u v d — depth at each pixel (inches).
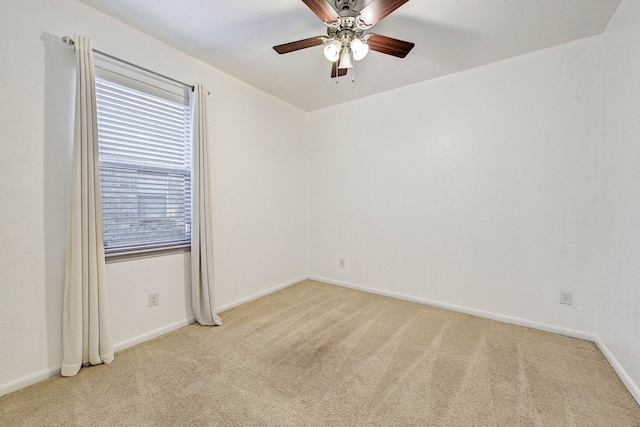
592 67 85.9
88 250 70.4
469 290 108.7
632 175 65.9
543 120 93.6
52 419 54.6
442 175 113.7
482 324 99.3
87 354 71.3
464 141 108.3
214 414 56.4
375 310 112.0
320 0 58.6
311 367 73.0
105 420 54.5
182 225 96.8
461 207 109.7
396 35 84.0
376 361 75.8
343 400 60.7
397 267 126.4
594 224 86.7
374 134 131.3
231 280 113.9
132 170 83.3
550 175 93.0
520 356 78.2
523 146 97.1
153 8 72.9
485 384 66.1
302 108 149.5
